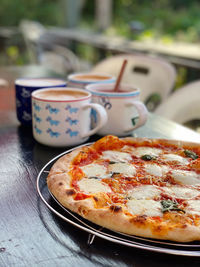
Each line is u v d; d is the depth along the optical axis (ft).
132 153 1.29
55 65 5.74
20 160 1.34
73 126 1.42
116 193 1.03
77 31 8.52
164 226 0.83
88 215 0.88
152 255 0.83
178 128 1.71
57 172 1.09
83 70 5.83
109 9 8.41
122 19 12.08
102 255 0.83
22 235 0.89
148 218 0.87
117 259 0.81
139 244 0.81
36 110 1.43
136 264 0.80
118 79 1.62
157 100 2.83
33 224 0.94
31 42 6.10
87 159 1.23
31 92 1.62
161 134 1.62
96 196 0.96
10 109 1.99
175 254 0.81
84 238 0.88
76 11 9.03
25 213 0.99
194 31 8.64
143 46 5.82
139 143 1.35
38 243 0.86
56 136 1.41
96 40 6.58
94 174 1.12
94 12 13.84
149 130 1.68
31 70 3.12
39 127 1.43
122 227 0.85
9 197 1.07
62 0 8.96
